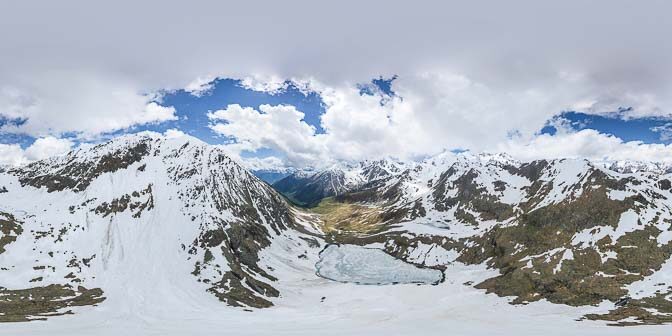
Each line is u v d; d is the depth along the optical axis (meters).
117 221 174.00
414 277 176.00
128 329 105.38
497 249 180.12
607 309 116.50
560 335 93.94
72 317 112.00
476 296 143.12
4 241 147.50
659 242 140.25
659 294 117.88
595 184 178.00
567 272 138.12
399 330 107.31
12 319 106.38
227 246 179.88
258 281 162.38
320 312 133.00
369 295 153.12
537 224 177.75
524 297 135.38
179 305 130.62
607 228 154.50
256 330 107.12
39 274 137.38
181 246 170.12
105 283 138.75
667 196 167.88
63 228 163.12
